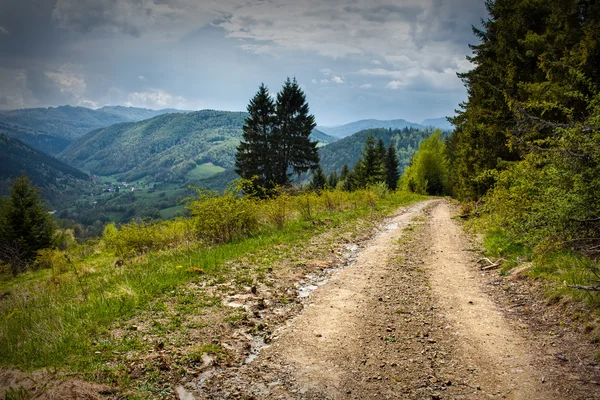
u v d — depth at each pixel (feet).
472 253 34.73
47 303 23.26
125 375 12.95
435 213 72.43
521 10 45.44
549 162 24.88
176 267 27.84
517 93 46.09
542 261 24.03
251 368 14.23
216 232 41.57
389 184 207.72
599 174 19.67
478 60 60.85
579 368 13.41
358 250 37.19
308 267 29.76
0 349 14.67
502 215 31.50
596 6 35.06
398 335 17.20
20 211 78.79
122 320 18.04
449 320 18.90
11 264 63.72
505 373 13.58
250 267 29.09
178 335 16.55
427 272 28.43
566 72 33.68
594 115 21.33
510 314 19.42
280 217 48.42
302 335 17.30
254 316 19.39
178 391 12.42
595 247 20.72
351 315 19.75
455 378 13.39
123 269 32.86
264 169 124.26
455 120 70.38
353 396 12.35
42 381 12.02
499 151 53.11
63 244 87.61
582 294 17.92
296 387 12.89
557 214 21.04
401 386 12.91
